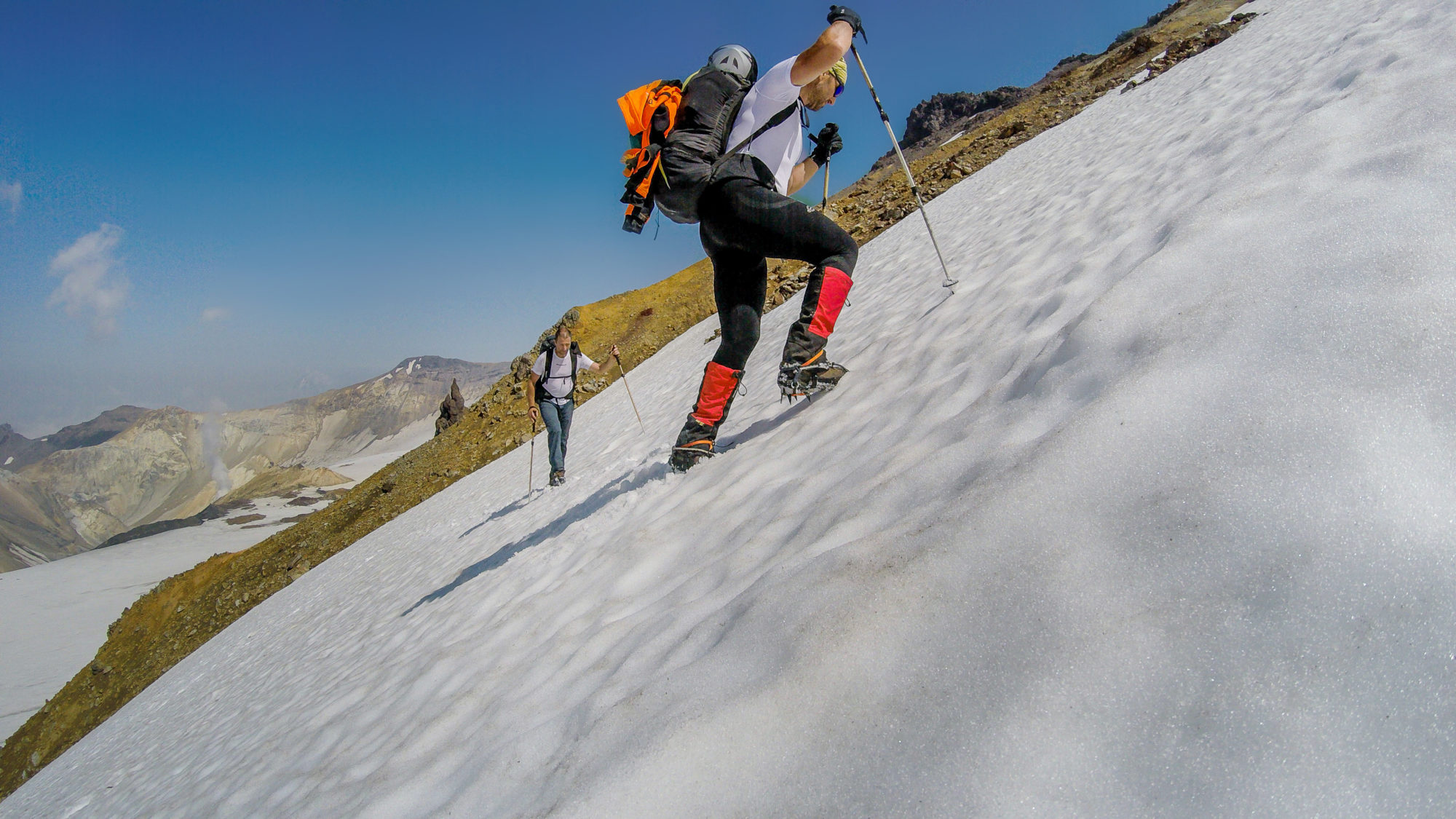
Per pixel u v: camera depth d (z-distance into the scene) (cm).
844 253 339
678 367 1538
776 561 190
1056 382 179
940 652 111
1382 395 112
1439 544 88
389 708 315
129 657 2798
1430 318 120
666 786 116
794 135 341
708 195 331
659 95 333
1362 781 74
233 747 522
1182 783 81
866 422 280
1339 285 142
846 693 113
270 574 2641
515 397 2567
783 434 338
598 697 169
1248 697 84
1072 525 120
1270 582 94
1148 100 1138
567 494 688
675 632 184
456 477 2330
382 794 206
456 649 328
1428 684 78
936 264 688
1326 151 219
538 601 323
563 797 132
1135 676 92
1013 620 109
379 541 1694
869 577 134
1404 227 150
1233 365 136
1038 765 89
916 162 2597
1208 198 244
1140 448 127
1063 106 2109
